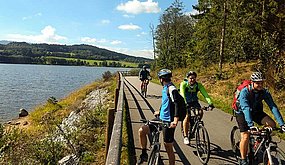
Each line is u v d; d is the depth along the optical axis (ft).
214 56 116.67
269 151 16.12
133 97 60.03
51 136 31.81
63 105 89.35
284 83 60.23
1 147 31.48
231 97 60.34
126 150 23.47
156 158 17.29
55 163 26.09
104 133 30.99
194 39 163.22
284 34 85.51
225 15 92.17
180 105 17.24
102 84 115.55
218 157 22.35
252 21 88.07
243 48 89.56
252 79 17.13
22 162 27.25
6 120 86.38
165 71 17.97
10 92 164.04
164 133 17.87
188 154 22.85
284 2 85.92
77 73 413.59
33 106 114.52
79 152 26.78
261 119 18.12
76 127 36.50
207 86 79.92
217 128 32.76
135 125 32.40
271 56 68.39
